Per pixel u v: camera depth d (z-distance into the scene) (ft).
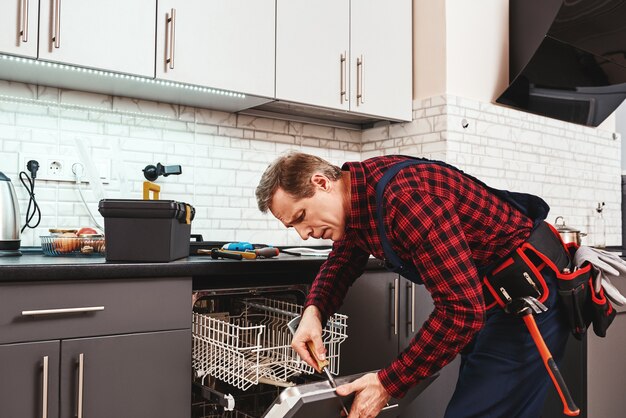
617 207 12.78
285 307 6.84
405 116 9.52
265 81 7.79
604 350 9.18
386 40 9.29
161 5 6.93
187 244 6.59
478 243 4.84
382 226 4.44
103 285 5.24
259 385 7.18
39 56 6.08
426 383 4.69
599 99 11.31
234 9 7.53
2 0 5.89
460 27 9.54
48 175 7.22
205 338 5.76
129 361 5.35
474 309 4.06
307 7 8.29
